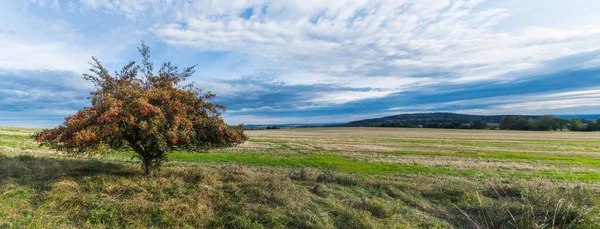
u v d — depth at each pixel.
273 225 5.45
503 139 43.97
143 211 5.63
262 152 20.11
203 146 8.55
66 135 6.57
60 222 5.11
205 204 6.25
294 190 7.72
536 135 58.09
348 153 21.41
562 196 6.99
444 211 6.96
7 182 6.92
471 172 13.92
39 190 6.62
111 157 13.35
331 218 5.92
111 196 6.34
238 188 7.58
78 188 6.67
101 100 7.27
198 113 8.62
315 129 81.56
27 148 14.73
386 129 82.19
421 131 71.94
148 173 8.45
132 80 8.74
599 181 12.08
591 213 6.08
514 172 14.20
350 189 8.60
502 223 6.11
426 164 16.20
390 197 8.01
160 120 7.04
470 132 69.56
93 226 5.06
